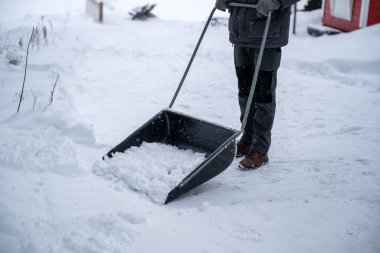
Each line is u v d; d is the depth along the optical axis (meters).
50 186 2.99
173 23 13.62
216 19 13.32
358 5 10.83
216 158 3.09
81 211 2.76
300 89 6.25
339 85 6.51
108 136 4.19
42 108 4.04
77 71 6.48
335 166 3.67
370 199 3.10
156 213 2.85
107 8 16.08
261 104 3.59
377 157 3.82
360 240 2.64
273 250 2.54
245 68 3.71
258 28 3.45
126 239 2.51
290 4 3.23
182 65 7.32
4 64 5.65
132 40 8.80
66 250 2.32
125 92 5.74
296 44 9.23
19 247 2.24
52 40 7.77
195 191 3.26
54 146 3.42
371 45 8.31
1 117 3.88
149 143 3.65
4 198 2.70
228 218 2.86
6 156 3.14
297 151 4.05
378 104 5.54
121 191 3.06
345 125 4.64
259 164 3.66
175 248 2.50
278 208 3.00
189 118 3.65
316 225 2.80
